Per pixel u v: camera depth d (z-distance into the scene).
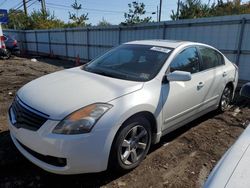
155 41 4.28
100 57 4.22
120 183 2.88
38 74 9.94
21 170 3.06
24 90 3.23
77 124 2.55
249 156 1.61
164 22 10.48
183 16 17.78
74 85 3.09
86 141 2.55
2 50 14.70
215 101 4.80
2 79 8.41
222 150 3.73
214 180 1.47
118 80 3.25
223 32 8.62
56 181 2.88
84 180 2.91
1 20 16.47
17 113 2.93
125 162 2.98
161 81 3.37
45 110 2.65
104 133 2.63
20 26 30.16
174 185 2.89
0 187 2.76
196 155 3.57
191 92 3.85
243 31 8.12
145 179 2.97
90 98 2.76
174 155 3.54
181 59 3.83
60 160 2.58
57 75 3.63
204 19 9.05
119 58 3.93
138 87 3.11
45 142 2.56
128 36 12.61
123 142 2.87
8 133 3.97
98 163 2.66
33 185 2.81
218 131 4.42
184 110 3.80
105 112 2.67
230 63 5.29
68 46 18.09
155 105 3.17
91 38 15.48
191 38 9.63
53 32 19.56
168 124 3.55
